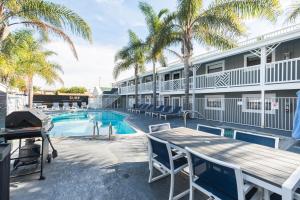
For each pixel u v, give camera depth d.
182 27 12.79
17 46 11.41
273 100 11.13
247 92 13.13
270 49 10.45
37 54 16.22
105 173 4.35
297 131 5.43
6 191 2.87
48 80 19.02
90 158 5.36
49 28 7.84
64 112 24.42
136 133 9.06
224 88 13.05
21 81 16.86
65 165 4.82
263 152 2.85
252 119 12.36
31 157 4.45
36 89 35.16
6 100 7.52
